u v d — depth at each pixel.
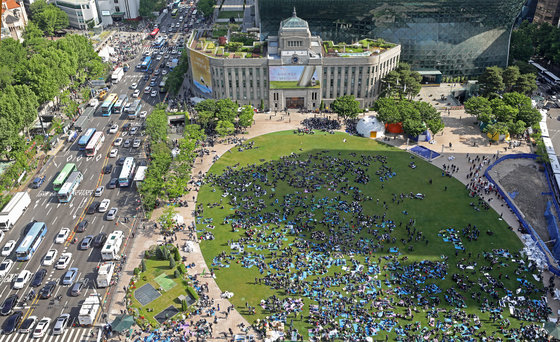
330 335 118.31
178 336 120.00
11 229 159.88
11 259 146.88
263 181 184.50
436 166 196.62
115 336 121.06
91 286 137.50
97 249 151.50
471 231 158.25
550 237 160.75
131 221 164.88
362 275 137.62
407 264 142.75
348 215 164.75
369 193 177.62
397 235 155.88
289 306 127.88
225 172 191.50
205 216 165.88
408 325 121.12
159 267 144.12
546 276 139.75
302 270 139.88
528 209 173.50
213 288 135.62
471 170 194.00
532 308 126.75
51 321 125.81
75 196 178.25
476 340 116.81
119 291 135.88
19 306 129.88
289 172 190.75
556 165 190.88
